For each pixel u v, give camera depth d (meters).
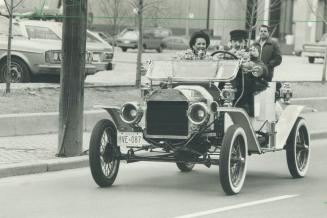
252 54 12.21
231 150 10.52
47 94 18.59
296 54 62.38
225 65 11.45
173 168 13.52
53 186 11.38
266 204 10.11
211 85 11.27
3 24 22.36
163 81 11.44
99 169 11.00
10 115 15.86
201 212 9.48
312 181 12.35
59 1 25.33
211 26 75.12
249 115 11.91
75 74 13.43
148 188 11.34
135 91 20.86
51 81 22.73
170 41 60.91
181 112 10.71
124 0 52.25
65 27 13.39
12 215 9.26
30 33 22.61
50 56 21.47
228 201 10.29
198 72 11.43
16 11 24.77
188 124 10.70
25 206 9.83
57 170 12.84
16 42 21.52
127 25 60.44
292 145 12.37
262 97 11.97
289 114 12.33
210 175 12.78
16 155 13.38
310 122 20.64
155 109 10.84
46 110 17.23
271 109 12.10
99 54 23.30
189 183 11.91
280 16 67.44
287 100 12.59
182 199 10.42
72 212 9.45
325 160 14.95
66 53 13.41
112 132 11.29
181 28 75.38
